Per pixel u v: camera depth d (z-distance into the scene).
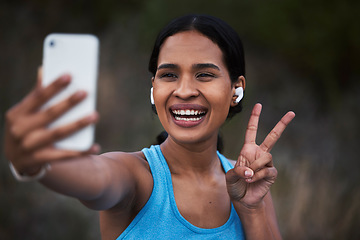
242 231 1.60
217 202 1.58
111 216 1.42
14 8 8.41
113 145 6.16
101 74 7.03
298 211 4.11
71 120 0.85
